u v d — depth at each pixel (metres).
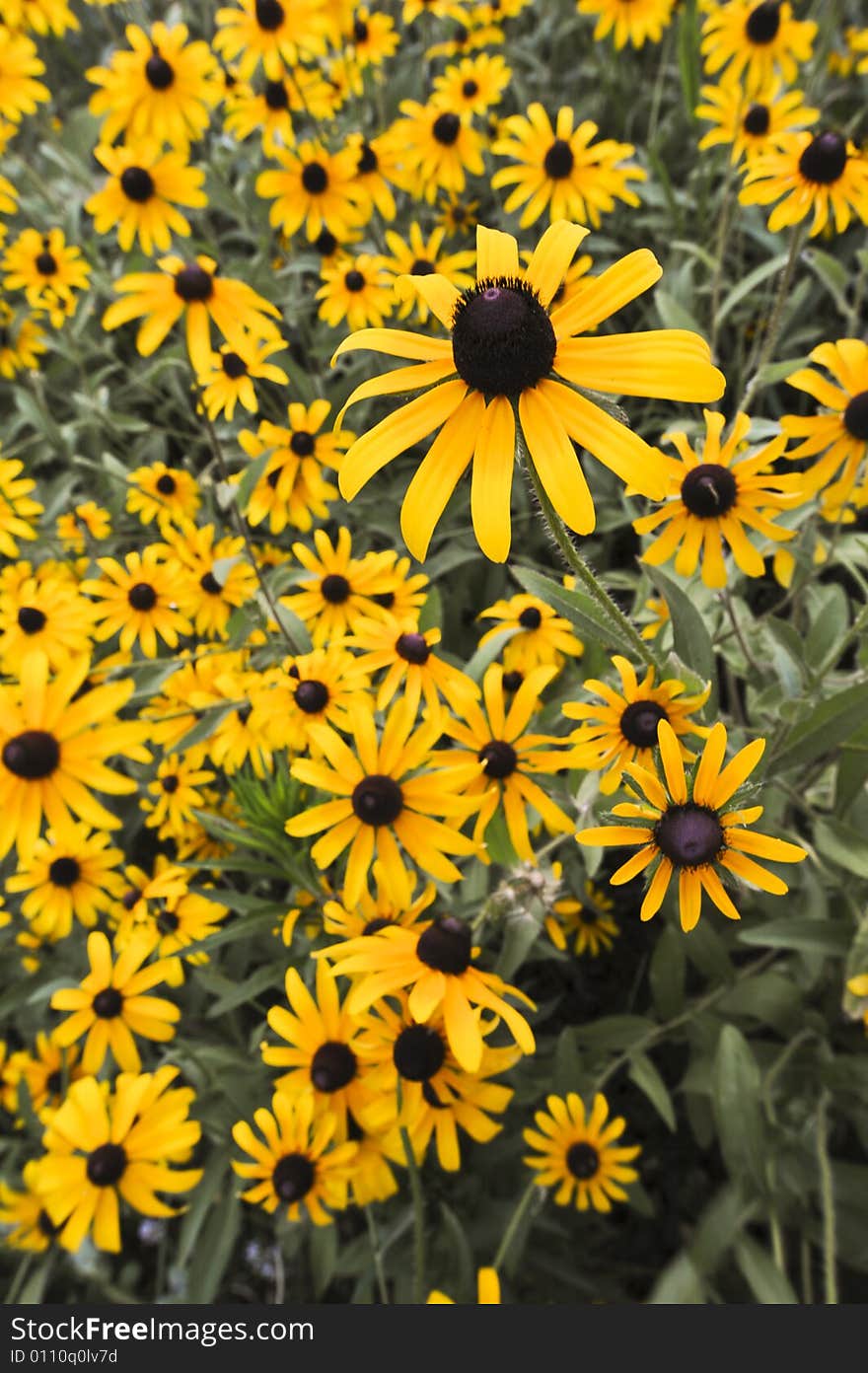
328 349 0.51
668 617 0.33
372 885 0.33
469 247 0.58
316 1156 0.28
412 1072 0.26
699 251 0.44
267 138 0.49
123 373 0.62
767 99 0.46
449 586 0.49
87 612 0.39
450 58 0.65
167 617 0.40
